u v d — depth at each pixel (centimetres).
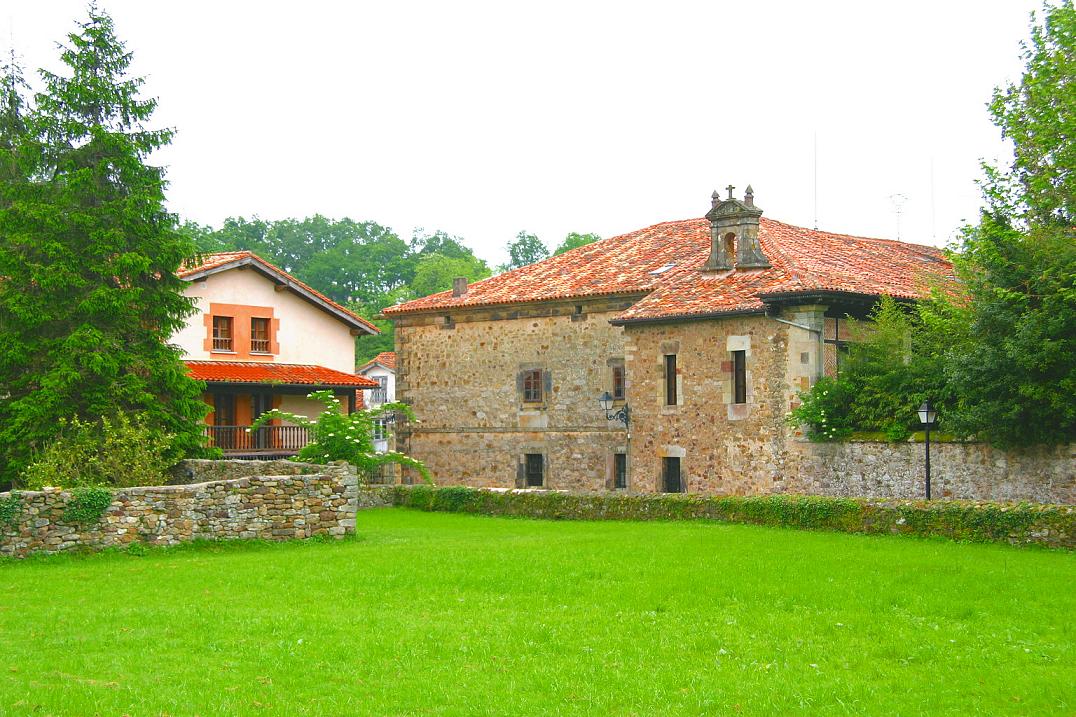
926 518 1894
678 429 2798
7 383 2425
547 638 1160
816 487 2486
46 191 2498
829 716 909
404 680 1003
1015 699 945
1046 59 2400
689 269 3111
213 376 3312
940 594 1346
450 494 2664
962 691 971
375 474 3678
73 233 2483
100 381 2445
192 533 1869
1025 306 2088
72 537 1762
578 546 1814
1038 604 1284
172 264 2589
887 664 1060
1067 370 2023
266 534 1938
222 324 3556
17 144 2561
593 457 3228
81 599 1373
